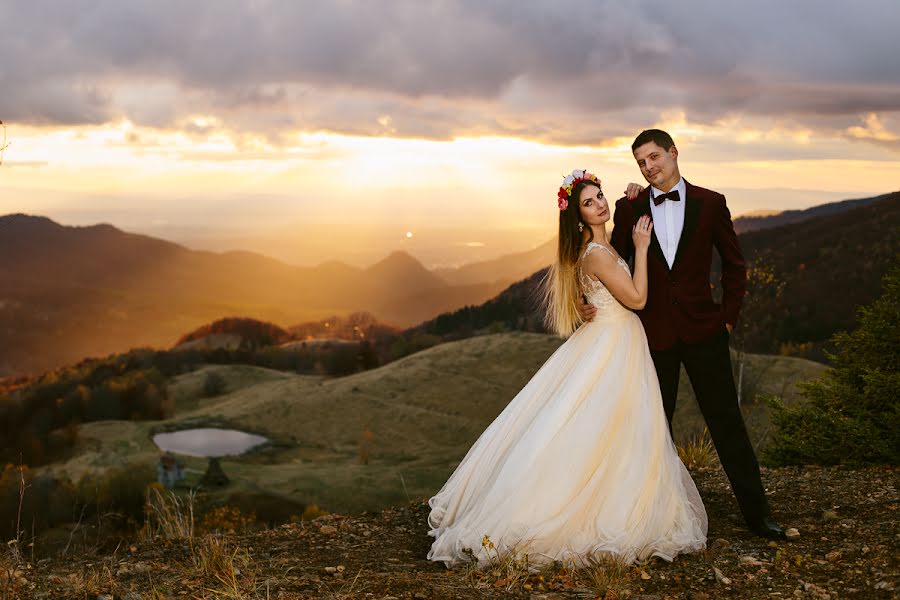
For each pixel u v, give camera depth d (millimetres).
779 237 108750
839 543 3807
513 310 154250
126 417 92562
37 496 22922
